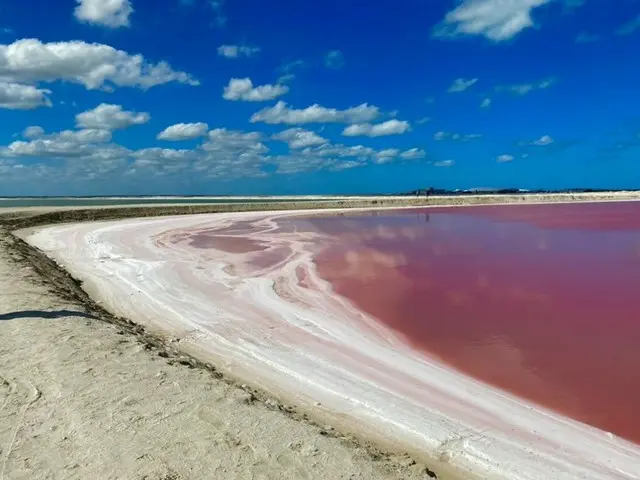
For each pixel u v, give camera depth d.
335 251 23.78
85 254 22.84
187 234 31.84
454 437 6.92
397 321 12.34
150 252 23.58
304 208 62.88
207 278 17.34
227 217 47.56
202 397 6.69
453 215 50.00
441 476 5.96
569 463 6.36
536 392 8.42
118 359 7.83
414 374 9.13
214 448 5.44
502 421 7.42
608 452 6.64
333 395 8.20
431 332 11.49
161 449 5.34
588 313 12.91
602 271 18.36
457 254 22.66
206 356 10.00
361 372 9.18
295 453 5.51
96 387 6.76
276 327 11.87
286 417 6.51
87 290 15.54
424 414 7.58
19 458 5.10
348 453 5.67
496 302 14.10
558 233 30.84
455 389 8.51
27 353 7.82
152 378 7.19
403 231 33.28
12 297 11.05
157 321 12.39
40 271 14.97
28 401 6.29
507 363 9.66
